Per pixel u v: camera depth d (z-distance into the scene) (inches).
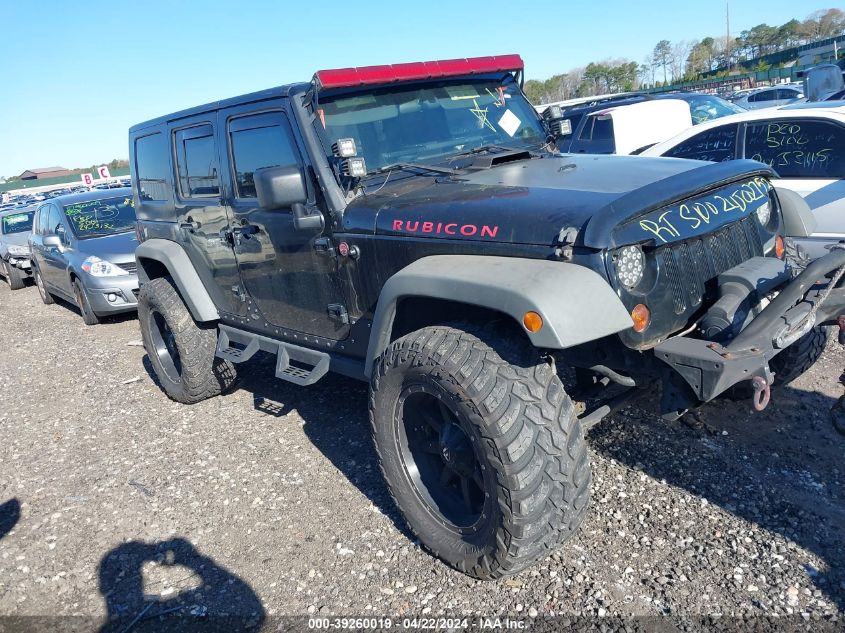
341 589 113.3
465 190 118.6
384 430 116.3
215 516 140.2
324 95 132.3
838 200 204.7
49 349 299.4
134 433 188.4
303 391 201.0
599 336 89.3
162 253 185.0
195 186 172.6
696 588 103.0
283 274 146.6
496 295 93.1
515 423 94.7
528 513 96.1
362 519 132.3
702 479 129.6
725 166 114.8
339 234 128.3
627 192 101.3
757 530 113.8
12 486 165.8
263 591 115.1
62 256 343.6
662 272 100.0
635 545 114.0
